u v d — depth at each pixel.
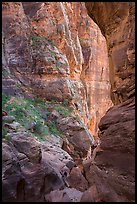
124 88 6.55
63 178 8.25
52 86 15.34
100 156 6.28
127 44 6.53
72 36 19.67
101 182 5.87
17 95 12.53
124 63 6.66
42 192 6.66
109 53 8.47
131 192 4.72
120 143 5.45
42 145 10.42
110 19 7.85
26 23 15.50
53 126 13.69
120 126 5.64
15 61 13.89
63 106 15.27
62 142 12.92
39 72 15.29
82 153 13.59
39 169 6.96
